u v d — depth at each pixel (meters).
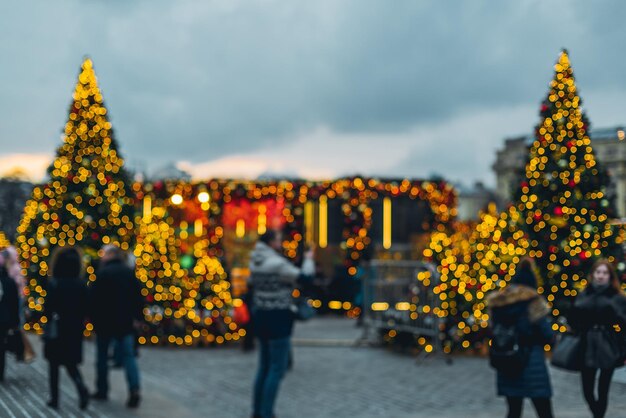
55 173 19.92
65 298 9.85
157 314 17.45
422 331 15.38
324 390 11.93
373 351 16.61
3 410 9.74
